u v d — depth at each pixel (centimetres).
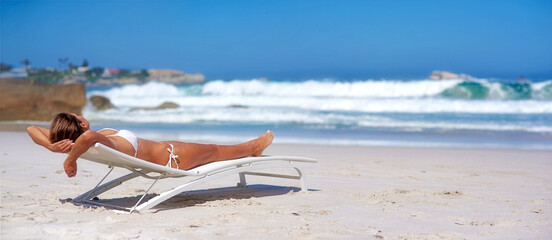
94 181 620
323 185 636
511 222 432
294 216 441
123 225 390
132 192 551
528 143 1205
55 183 595
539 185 657
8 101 1917
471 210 486
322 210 470
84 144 398
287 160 559
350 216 448
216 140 1238
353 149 1052
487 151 1040
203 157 496
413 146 1128
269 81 2522
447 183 664
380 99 2173
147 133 1438
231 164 500
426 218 446
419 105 2014
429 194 573
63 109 2003
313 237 369
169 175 472
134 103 2494
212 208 471
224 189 594
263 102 2277
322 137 1321
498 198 558
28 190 541
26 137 1241
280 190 593
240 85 2606
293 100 2228
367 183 655
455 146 1138
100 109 2102
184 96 2616
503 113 1903
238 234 371
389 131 1479
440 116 1825
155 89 2816
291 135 1373
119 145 431
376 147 1091
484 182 675
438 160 902
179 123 1780
